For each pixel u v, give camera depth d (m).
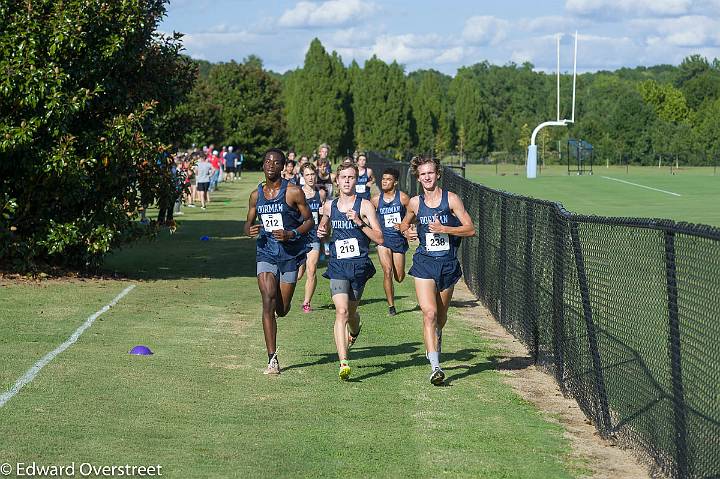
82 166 15.16
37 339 10.67
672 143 82.75
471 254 16.44
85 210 16.34
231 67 78.12
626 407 7.18
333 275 9.42
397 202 13.16
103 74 15.90
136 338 10.97
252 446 6.97
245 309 13.43
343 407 8.22
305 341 11.20
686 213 33.34
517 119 109.94
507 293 12.51
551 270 9.84
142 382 8.78
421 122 97.69
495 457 6.95
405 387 9.09
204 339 11.08
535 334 10.60
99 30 15.44
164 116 18.38
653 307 6.59
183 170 17.88
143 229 17.12
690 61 121.12
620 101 90.19
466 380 9.55
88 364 9.45
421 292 9.21
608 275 7.65
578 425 8.02
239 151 73.44
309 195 14.97
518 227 11.77
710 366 5.52
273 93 80.50
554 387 9.40
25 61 14.55
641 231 6.87
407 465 6.67
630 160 83.44
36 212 15.95
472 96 102.50
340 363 9.20
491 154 97.81
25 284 15.04
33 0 14.78
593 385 8.03
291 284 9.45
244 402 8.24
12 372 9.00
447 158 94.75
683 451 5.94
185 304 13.74
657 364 6.50
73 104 14.75
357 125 93.81
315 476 6.34
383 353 10.73
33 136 14.95
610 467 6.80
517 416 8.20
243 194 43.88
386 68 93.69
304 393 8.66
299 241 9.40
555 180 54.97
